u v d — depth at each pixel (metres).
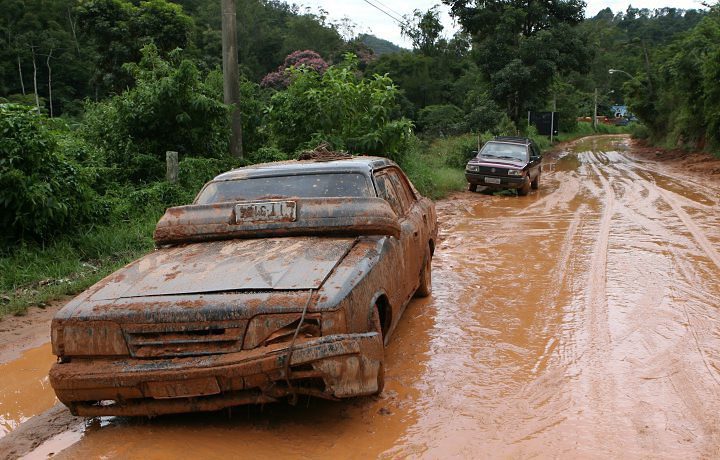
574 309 6.09
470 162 17.34
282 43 64.00
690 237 9.83
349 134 13.83
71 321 3.52
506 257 8.66
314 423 3.73
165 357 3.41
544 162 32.31
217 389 3.32
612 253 8.70
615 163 30.22
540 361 4.75
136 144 11.33
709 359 4.73
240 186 5.04
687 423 3.70
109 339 3.46
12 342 5.36
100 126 11.54
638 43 46.56
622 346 5.04
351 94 13.63
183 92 11.21
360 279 3.74
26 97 41.03
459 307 6.27
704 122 30.66
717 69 27.59
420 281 6.42
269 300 3.41
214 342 3.39
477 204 15.13
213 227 4.51
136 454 3.39
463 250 9.27
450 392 4.19
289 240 4.35
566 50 38.41
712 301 6.27
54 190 7.93
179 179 10.59
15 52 46.03
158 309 3.44
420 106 51.94
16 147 7.54
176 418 3.84
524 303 6.35
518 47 38.62
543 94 40.44
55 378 3.44
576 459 3.31
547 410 3.90
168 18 25.00
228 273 3.79
